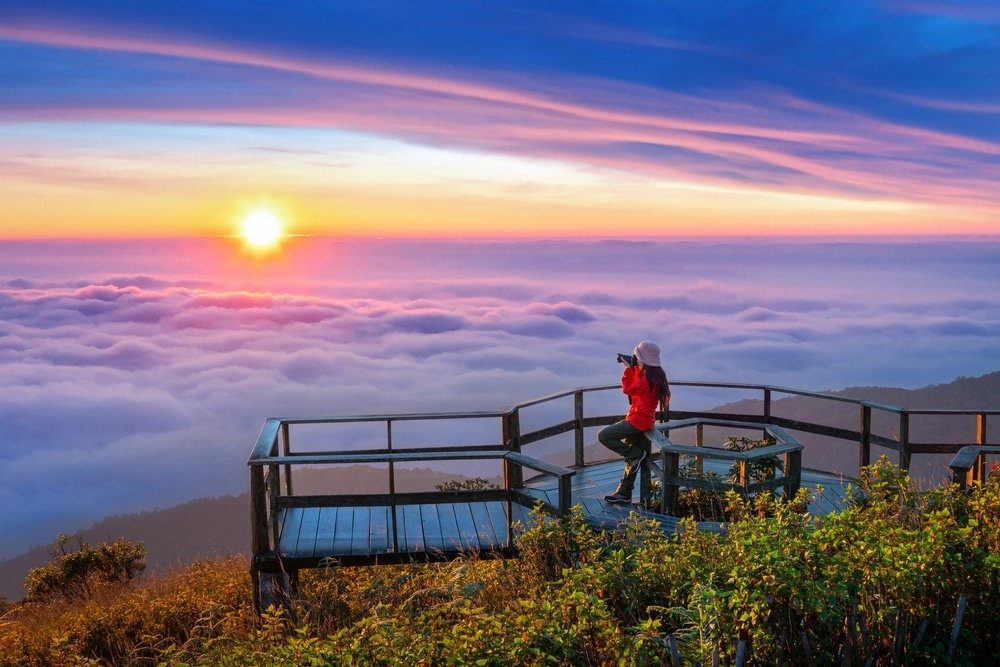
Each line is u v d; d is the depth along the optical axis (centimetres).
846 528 404
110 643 860
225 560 1357
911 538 398
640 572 501
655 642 367
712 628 356
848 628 359
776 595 364
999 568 399
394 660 390
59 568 1558
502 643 390
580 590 468
